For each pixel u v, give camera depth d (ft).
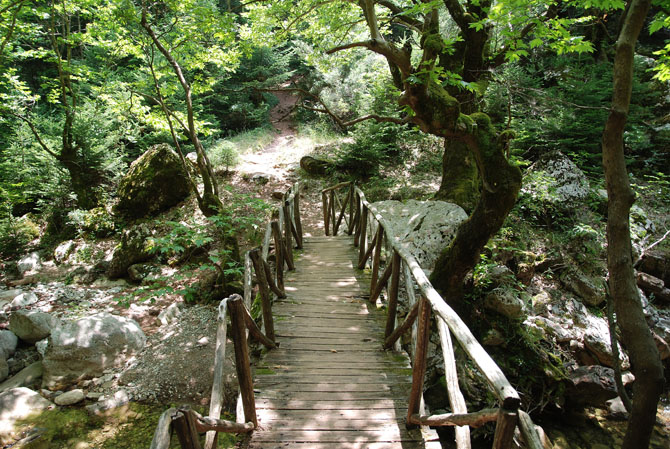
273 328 12.85
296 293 17.07
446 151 25.52
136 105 31.76
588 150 29.68
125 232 27.84
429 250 20.54
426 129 15.43
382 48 14.24
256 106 51.88
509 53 15.17
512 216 23.86
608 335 18.70
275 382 11.00
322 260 21.36
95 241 29.63
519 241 22.63
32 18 35.68
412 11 15.08
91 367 16.22
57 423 13.76
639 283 22.09
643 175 30.04
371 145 34.22
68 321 19.80
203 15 22.61
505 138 15.05
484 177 15.62
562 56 35.09
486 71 19.36
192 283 23.77
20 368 17.07
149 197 31.17
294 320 14.67
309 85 51.08
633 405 11.63
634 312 11.55
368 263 20.71
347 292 17.21
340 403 10.12
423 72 13.35
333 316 15.05
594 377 16.70
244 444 8.77
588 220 24.03
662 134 30.12
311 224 30.42
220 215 22.54
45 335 18.62
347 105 45.52
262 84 47.44
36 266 27.17
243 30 27.14
